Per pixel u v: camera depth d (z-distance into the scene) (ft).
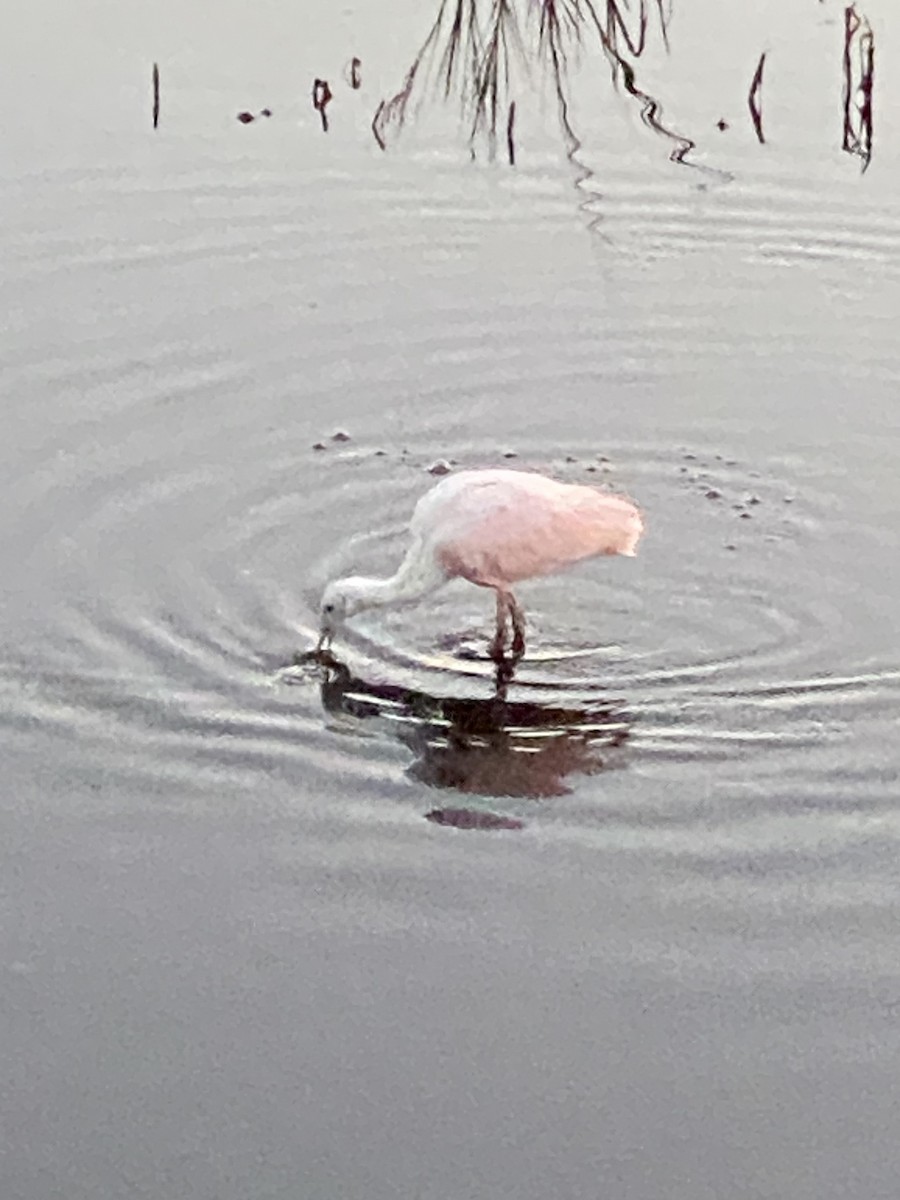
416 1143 14.24
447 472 23.07
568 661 19.63
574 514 19.45
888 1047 15.08
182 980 15.74
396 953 16.01
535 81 31.76
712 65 32.09
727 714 18.81
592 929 16.25
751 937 16.16
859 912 16.42
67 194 28.81
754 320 26.27
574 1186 13.88
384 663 19.62
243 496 22.40
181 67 32.19
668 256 27.76
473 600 20.77
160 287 26.78
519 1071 14.87
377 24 33.55
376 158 30.04
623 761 18.21
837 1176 13.97
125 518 21.91
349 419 24.08
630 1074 14.87
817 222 28.40
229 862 16.98
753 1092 14.70
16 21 33.68
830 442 23.65
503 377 25.09
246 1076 14.82
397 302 26.66
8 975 15.75
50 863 16.96
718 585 20.90
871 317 26.32
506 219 28.63
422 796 17.78
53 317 26.00
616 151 30.17
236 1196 13.78
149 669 19.39
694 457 23.40
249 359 25.26
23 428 23.61
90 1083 14.75
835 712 18.83
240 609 20.38
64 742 18.39
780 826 17.40
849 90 30.07
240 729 18.62
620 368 25.29
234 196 28.96
